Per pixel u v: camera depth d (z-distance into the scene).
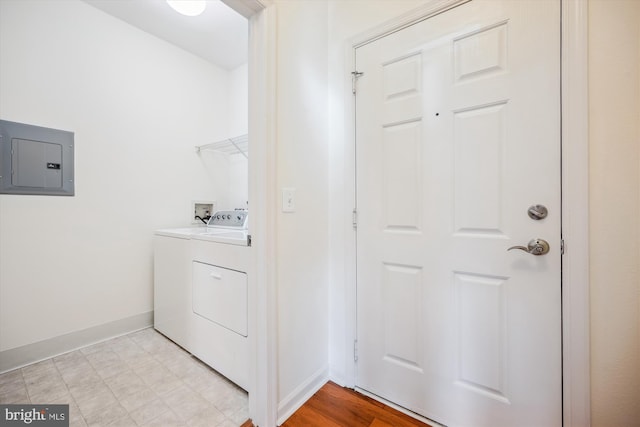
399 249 1.35
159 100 2.43
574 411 0.97
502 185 1.09
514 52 1.06
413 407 1.32
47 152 1.83
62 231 1.90
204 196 2.75
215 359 1.62
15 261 1.71
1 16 1.66
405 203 1.33
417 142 1.29
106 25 2.11
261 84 1.21
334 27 1.58
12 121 1.69
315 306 1.51
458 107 1.18
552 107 1.00
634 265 0.90
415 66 1.29
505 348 1.10
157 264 2.19
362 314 1.48
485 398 1.14
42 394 1.45
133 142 2.26
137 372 1.65
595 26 0.94
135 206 2.27
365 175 1.46
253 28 1.23
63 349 1.88
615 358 0.93
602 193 0.93
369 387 1.46
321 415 1.32
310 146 1.46
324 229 1.57
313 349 1.50
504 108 1.09
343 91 1.54
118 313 2.16
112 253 2.13
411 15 1.29
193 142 2.66
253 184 1.25
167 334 2.08
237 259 1.45
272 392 1.24
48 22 1.83
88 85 2.02
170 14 2.13
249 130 1.26
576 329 0.96
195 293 1.77
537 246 1.01
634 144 0.89
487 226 1.13
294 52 1.36
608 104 0.92
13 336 1.70
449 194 1.21
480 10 1.13
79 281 1.97
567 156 0.97
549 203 1.00
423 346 1.29
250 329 1.27
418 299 1.30
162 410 1.34
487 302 1.13
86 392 1.47
